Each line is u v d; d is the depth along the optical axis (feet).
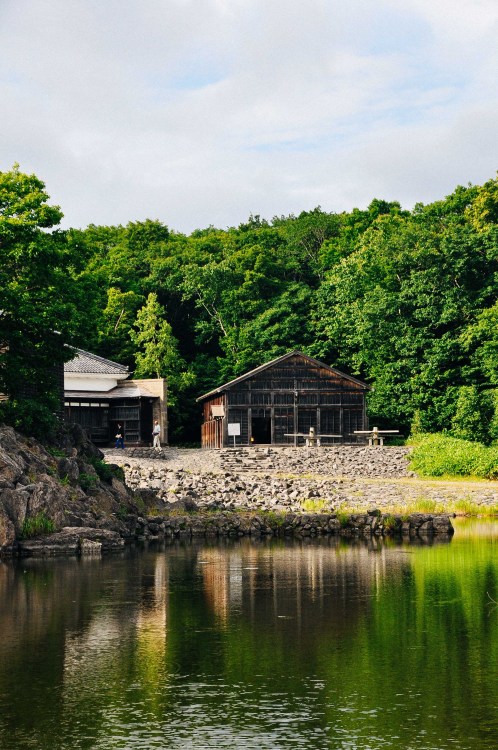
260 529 152.87
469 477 220.02
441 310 280.51
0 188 156.35
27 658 68.54
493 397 262.88
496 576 105.29
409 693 59.98
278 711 56.39
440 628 78.28
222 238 388.37
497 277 278.05
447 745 50.83
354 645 72.38
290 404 268.00
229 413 265.54
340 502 178.09
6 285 151.53
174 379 304.30
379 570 110.22
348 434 269.44
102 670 65.26
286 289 332.60
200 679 63.10
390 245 293.64
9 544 124.06
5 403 151.12
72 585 99.91
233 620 81.71
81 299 159.53
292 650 70.90
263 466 224.33
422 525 153.89
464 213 330.54
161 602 89.97
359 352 297.33
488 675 63.93
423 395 276.00
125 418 272.92
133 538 144.56
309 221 389.60
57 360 157.99
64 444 157.69
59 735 52.39
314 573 108.06
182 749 50.29
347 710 56.65
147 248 376.48
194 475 197.47
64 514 133.28
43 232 155.53
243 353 312.71
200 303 326.03
